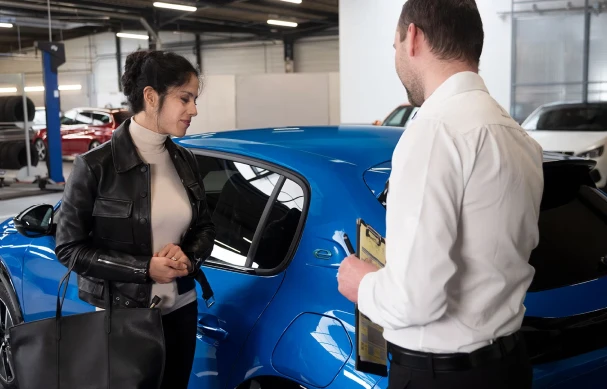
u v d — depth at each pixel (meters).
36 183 12.37
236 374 2.01
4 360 2.95
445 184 1.17
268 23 23.28
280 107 22.56
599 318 1.77
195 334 2.05
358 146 2.25
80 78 29.02
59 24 16.92
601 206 2.14
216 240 2.27
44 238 2.84
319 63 26.62
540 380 1.64
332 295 1.83
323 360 1.78
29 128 11.72
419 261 1.15
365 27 13.89
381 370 1.50
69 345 1.78
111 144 1.85
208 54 28.73
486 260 1.21
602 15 12.51
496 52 12.99
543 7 12.64
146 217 1.85
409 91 1.37
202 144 2.53
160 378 1.79
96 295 1.87
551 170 2.03
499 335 1.25
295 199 2.06
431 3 1.27
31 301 2.82
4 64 28.33
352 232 1.86
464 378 1.24
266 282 2.01
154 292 1.89
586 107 9.12
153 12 20.81
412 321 1.17
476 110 1.22
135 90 1.83
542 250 1.92
